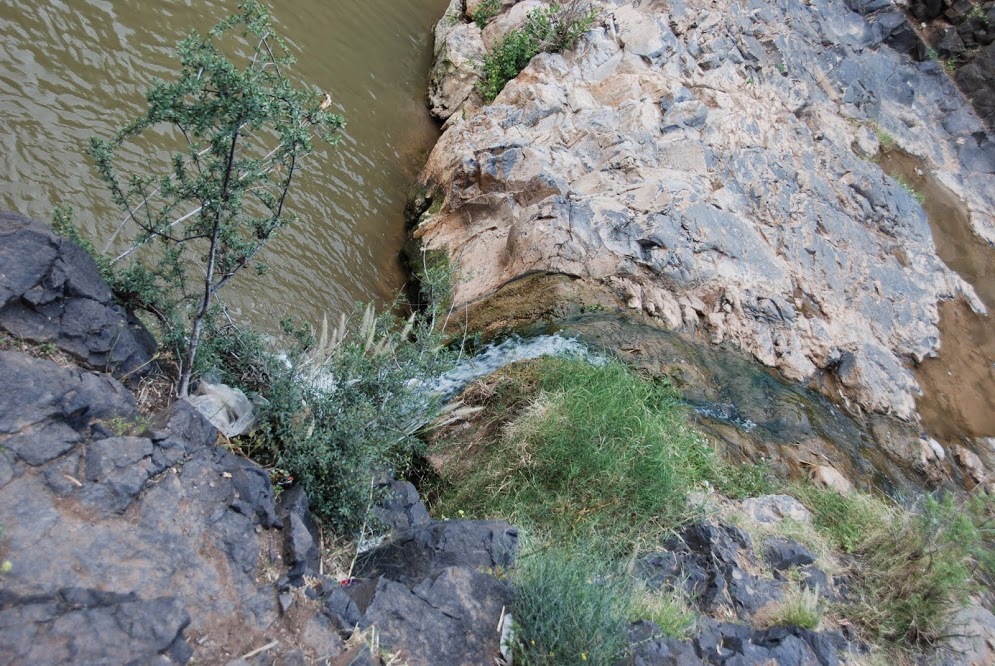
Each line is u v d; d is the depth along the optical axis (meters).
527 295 8.62
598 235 9.12
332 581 3.90
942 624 5.79
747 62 13.30
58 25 8.61
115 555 3.29
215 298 5.13
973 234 14.80
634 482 6.09
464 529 4.74
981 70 16.45
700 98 11.96
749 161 11.21
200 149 4.59
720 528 6.08
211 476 3.88
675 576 5.57
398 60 12.94
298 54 11.23
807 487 7.50
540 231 8.96
